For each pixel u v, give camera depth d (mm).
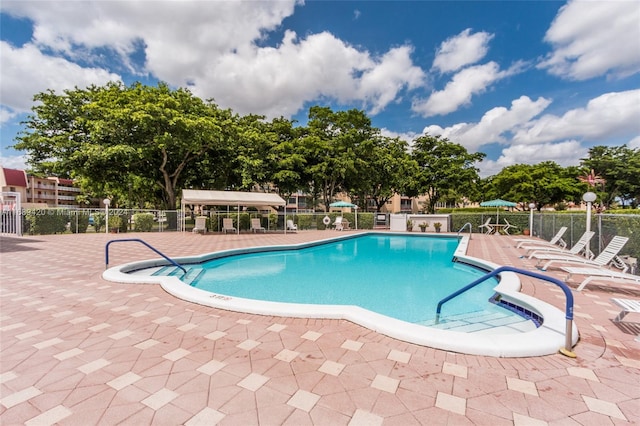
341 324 4094
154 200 34875
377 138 33656
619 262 8367
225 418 2191
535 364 3039
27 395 2447
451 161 33938
